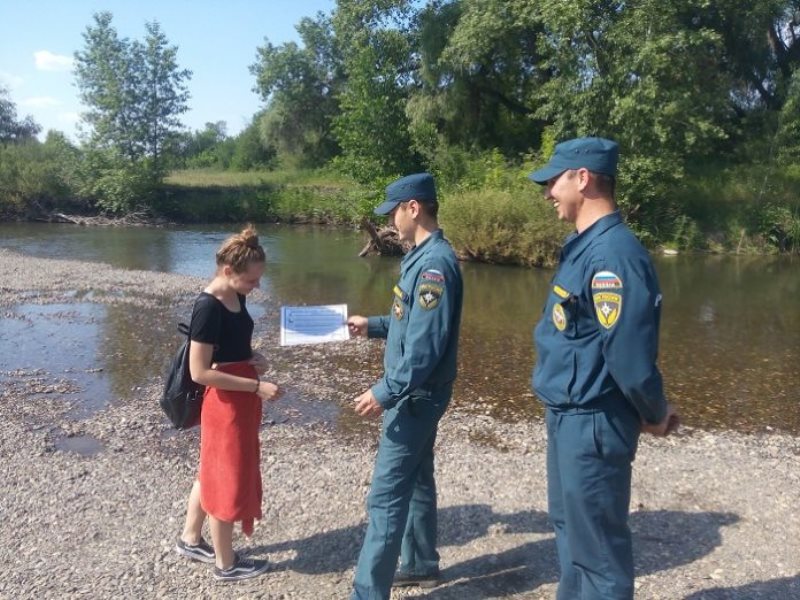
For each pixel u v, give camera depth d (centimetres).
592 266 303
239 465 400
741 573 421
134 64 3600
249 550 447
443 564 431
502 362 1013
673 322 1338
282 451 642
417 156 2923
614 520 315
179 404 404
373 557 363
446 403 377
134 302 1424
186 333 404
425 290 352
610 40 2383
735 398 862
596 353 308
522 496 527
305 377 919
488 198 2070
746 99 2975
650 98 2336
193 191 3747
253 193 3662
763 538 465
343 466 593
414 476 373
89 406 792
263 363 420
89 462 612
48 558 436
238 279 394
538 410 802
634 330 290
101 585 406
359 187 2927
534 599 395
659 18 2348
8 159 3641
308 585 408
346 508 505
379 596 364
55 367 955
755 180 2619
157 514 500
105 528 478
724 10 2619
